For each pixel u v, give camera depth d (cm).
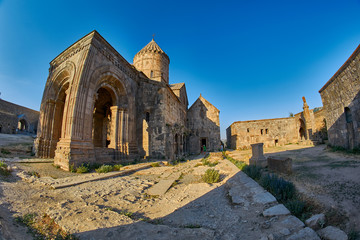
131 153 1606
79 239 342
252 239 359
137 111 1886
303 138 2942
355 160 901
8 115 2927
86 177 883
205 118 3288
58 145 1130
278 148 2383
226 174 1021
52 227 393
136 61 2842
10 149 1448
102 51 1392
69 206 507
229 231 399
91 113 1250
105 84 1489
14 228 358
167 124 1852
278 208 477
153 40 3025
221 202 594
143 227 399
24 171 867
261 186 699
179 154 2238
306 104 2634
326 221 408
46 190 653
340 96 1288
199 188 758
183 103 3158
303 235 346
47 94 1552
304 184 646
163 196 675
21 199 535
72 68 1321
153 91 1908
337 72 1281
